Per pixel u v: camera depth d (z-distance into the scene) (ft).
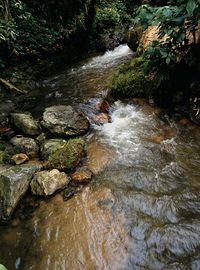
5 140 14.87
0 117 17.04
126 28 37.22
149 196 10.49
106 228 9.46
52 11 29.01
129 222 9.56
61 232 9.55
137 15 13.58
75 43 30.78
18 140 14.37
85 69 25.26
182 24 12.73
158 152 12.72
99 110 16.52
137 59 18.57
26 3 27.04
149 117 15.28
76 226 9.68
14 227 9.93
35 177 11.51
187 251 8.45
